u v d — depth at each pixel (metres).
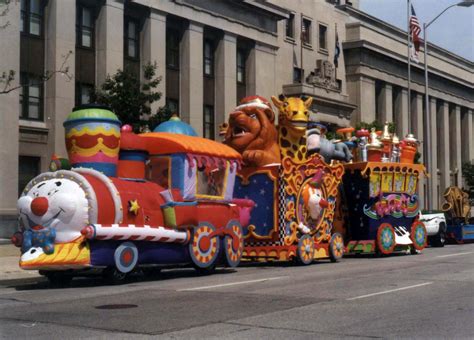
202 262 16.31
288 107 19.97
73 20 30.67
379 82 57.28
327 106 48.31
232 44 40.22
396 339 7.88
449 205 34.19
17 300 11.88
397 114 59.31
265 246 19.72
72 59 30.52
